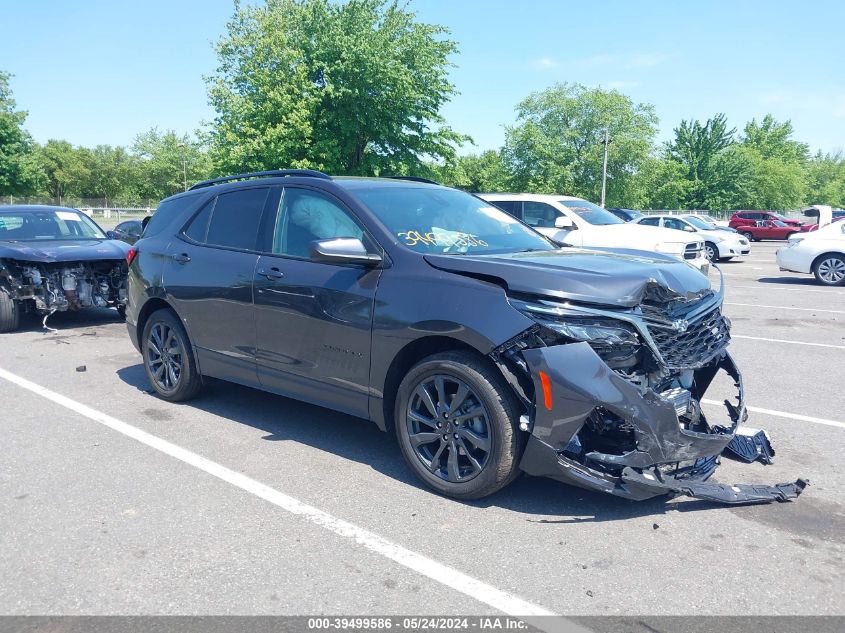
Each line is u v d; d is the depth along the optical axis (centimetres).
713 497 355
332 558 320
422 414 399
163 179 7744
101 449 461
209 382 580
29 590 295
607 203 5806
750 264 2177
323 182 460
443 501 380
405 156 3156
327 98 2944
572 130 5791
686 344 364
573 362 331
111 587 296
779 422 523
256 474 418
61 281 892
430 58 3114
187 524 354
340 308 415
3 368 698
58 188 8344
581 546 330
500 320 347
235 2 3050
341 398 427
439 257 388
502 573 307
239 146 2811
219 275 498
